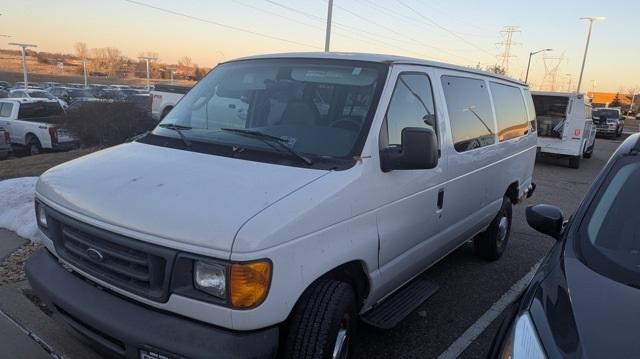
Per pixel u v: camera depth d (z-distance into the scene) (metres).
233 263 2.31
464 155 4.54
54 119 15.71
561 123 16.05
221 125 3.55
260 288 2.35
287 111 3.45
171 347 2.36
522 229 7.82
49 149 15.48
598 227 2.79
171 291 2.43
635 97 86.62
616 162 3.18
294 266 2.52
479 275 5.59
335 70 3.63
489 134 5.24
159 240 2.44
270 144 3.18
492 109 5.39
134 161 3.15
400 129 3.54
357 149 3.11
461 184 4.52
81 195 2.83
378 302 3.61
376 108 3.31
